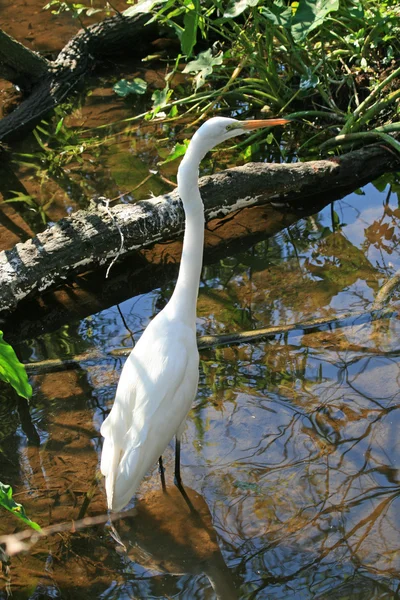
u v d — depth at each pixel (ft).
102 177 24.50
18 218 22.54
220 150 25.59
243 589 11.59
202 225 14.07
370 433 14.20
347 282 18.94
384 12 24.54
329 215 22.12
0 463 14.40
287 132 26.45
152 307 18.99
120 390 13.25
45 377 16.70
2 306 18.53
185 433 14.65
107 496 12.36
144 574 11.99
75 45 32.07
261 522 12.67
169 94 25.94
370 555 11.89
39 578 12.00
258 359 16.53
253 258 20.34
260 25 27.37
